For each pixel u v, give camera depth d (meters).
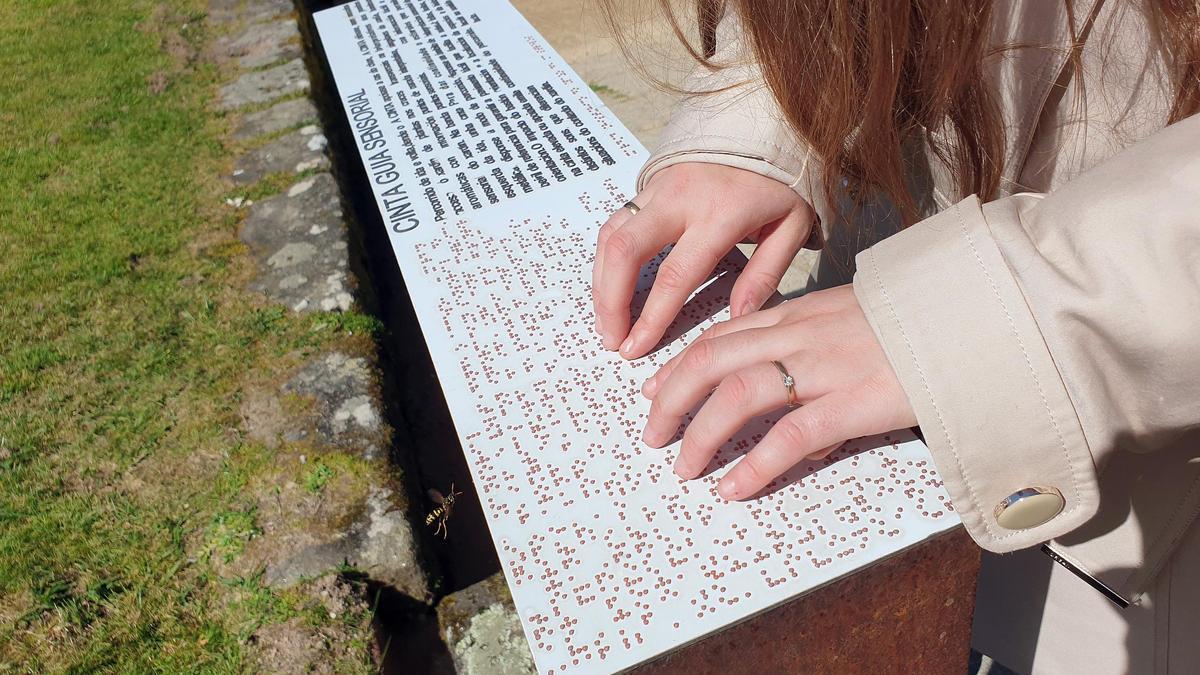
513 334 0.61
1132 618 0.56
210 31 2.00
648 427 0.52
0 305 1.22
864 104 0.51
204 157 1.52
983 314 0.44
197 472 0.92
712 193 0.57
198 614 0.78
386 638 0.76
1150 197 0.41
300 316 1.13
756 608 0.47
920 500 0.49
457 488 1.02
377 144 0.85
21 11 2.25
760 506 0.50
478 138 0.82
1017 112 0.55
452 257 0.69
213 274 1.23
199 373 1.06
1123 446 0.45
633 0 0.74
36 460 0.96
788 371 0.47
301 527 0.83
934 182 0.62
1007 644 0.65
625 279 0.57
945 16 0.48
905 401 0.46
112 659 0.76
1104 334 0.42
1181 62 0.47
